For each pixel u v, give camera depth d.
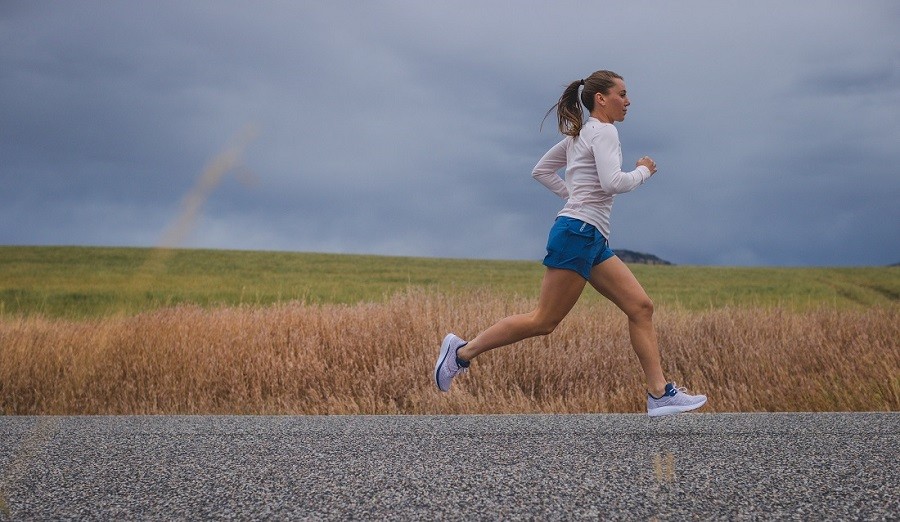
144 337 7.88
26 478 3.15
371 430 4.63
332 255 32.75
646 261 35.72
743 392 7.55
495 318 8.62
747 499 2.68
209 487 2.95
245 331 8.57
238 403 7.57
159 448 3.93
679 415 5.55
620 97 4.10
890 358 7.86
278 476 3.14
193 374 7.81
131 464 3.46
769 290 21.39
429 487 2.89
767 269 30.23
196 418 5.56
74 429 4.80
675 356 8.54
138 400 7.62
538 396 7.80
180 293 17.44
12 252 29.50
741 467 3.23
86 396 7.49
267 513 2.56
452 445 3.93
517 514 2.51
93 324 9.09
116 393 7.57
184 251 31.42
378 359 8.05
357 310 9.48
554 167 4.42
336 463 3.41
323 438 4.25
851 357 8.16
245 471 3.25
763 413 5.76
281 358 8.30
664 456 3.51
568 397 7.54
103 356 7.51
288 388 7.75
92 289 19.58
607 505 2.61
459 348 4.27
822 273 28.30
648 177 3.97
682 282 24.66
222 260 28.58
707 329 9.24
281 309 9.70
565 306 4.04
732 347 8.64
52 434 4.51
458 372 4.30
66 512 2.61
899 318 9.38
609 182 3.82
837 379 7.76
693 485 2.89
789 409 7.25
